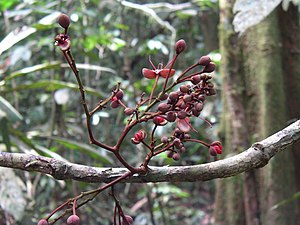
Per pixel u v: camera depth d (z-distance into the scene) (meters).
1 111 0.56
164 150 0.24
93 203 1.00
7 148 0.56
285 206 0.61
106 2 0.98
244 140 0.64
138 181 0.24
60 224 0.89
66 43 0.20
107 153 1.01
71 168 0.25
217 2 0.93
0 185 0.52
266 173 0.62
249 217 0.63
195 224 1.20
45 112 1.14
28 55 0.78
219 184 0.66
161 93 0.23
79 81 0.22
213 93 0.23
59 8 0.82
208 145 0.24
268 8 0.33
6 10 0.87
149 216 1.05
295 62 0.65
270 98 0.63
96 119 0.95
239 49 0.65
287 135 0.26
